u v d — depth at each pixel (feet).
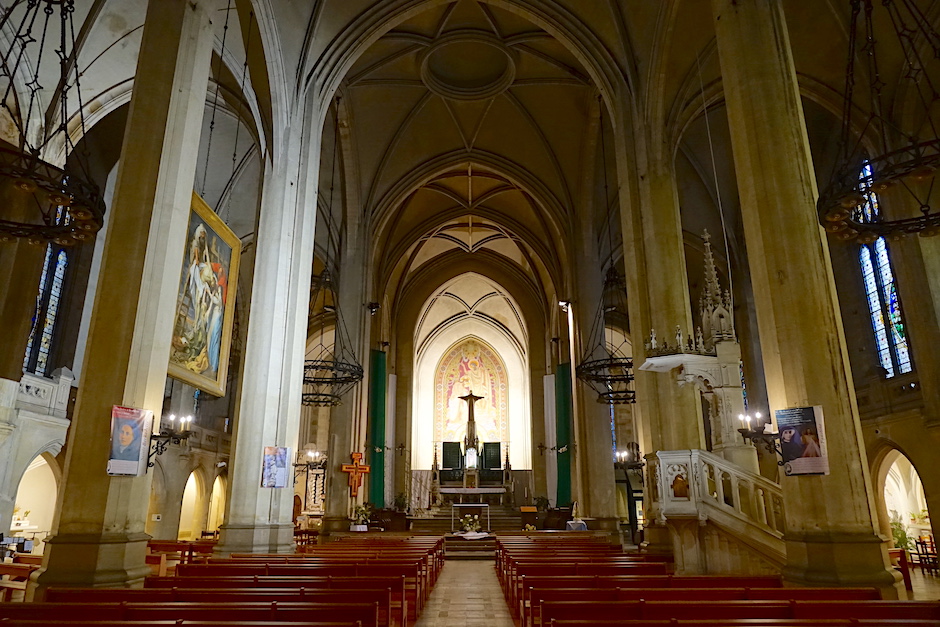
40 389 49.83
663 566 26.94
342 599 17.75
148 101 27.50
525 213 90.43
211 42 30.58
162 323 26.14
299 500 113.39
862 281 57.98
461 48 64.39
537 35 60.13
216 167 65.77
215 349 35.27
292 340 42.75
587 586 22.33
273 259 43.04
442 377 130.21
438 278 110.63
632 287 45.88
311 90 48.01
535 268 102.99
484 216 91.97
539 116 71.56
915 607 16.22
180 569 26.27
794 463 24.21
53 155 45.16
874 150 49.01
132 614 15.48
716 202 70.69
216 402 87.30
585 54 50.65
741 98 29.01
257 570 26.50
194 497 88.28
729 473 34.12
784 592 18.51
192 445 78.18
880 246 55.21
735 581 22.85
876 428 54.90
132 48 46.60
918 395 50.88
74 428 24.06
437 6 55.72
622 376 62.59
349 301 72.33
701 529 33.91
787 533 24.48
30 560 33.76
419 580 30.01
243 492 38.75
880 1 43.16
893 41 45.29
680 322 42.65
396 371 106.63
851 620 13.88
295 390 42.37
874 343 56.54
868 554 22.65
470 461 113.09
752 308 69.97
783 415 24.84
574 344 73.61
